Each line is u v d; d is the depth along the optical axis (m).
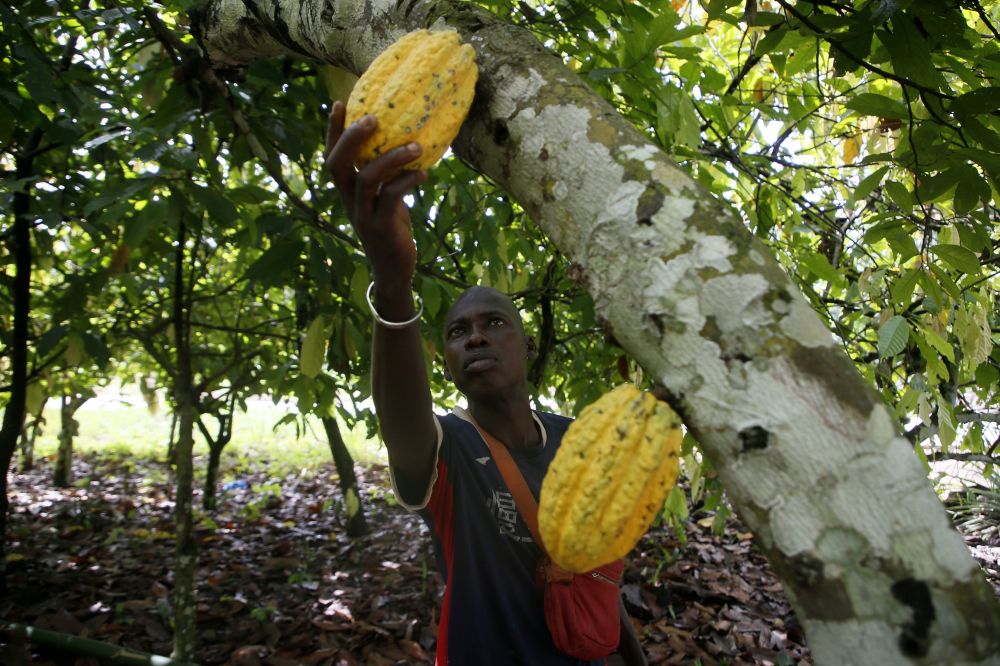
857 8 1.81
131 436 9.92
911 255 2.10
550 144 1.02
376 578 4.34
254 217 2.67
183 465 2.89
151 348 3.68
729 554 4.96
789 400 0.80
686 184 0.91
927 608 0.73
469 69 1.08
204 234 3.35
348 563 4.66
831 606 0.76
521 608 1.60
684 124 2.09
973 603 0.73
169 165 2.20
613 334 0.95
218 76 2.35
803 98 3.00
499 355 1.70
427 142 1.03
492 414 1.74
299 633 3.63
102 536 5.17
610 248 0.94
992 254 2.41
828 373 0.80
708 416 0.85
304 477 7.43
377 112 1.00
